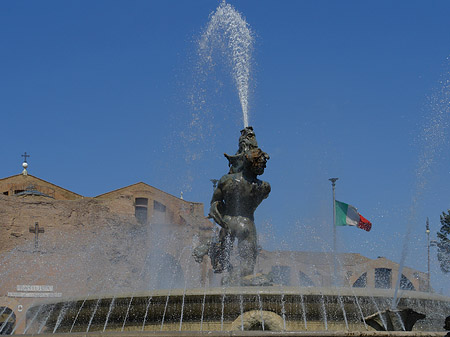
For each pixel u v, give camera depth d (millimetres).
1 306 53438
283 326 10320
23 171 68250
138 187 65188
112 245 60219
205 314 10586
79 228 59688
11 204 57938
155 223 63594
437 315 12023
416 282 51062
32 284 56219
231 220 13969
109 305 11211
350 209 38562
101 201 61625
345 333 8172
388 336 8172
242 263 13773
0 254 56031
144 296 10727
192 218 64312
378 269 55281
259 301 10430
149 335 8141
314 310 10539
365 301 10680
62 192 69125
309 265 44281
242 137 14578
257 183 14109
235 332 8148
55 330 12281
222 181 14133
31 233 57906
